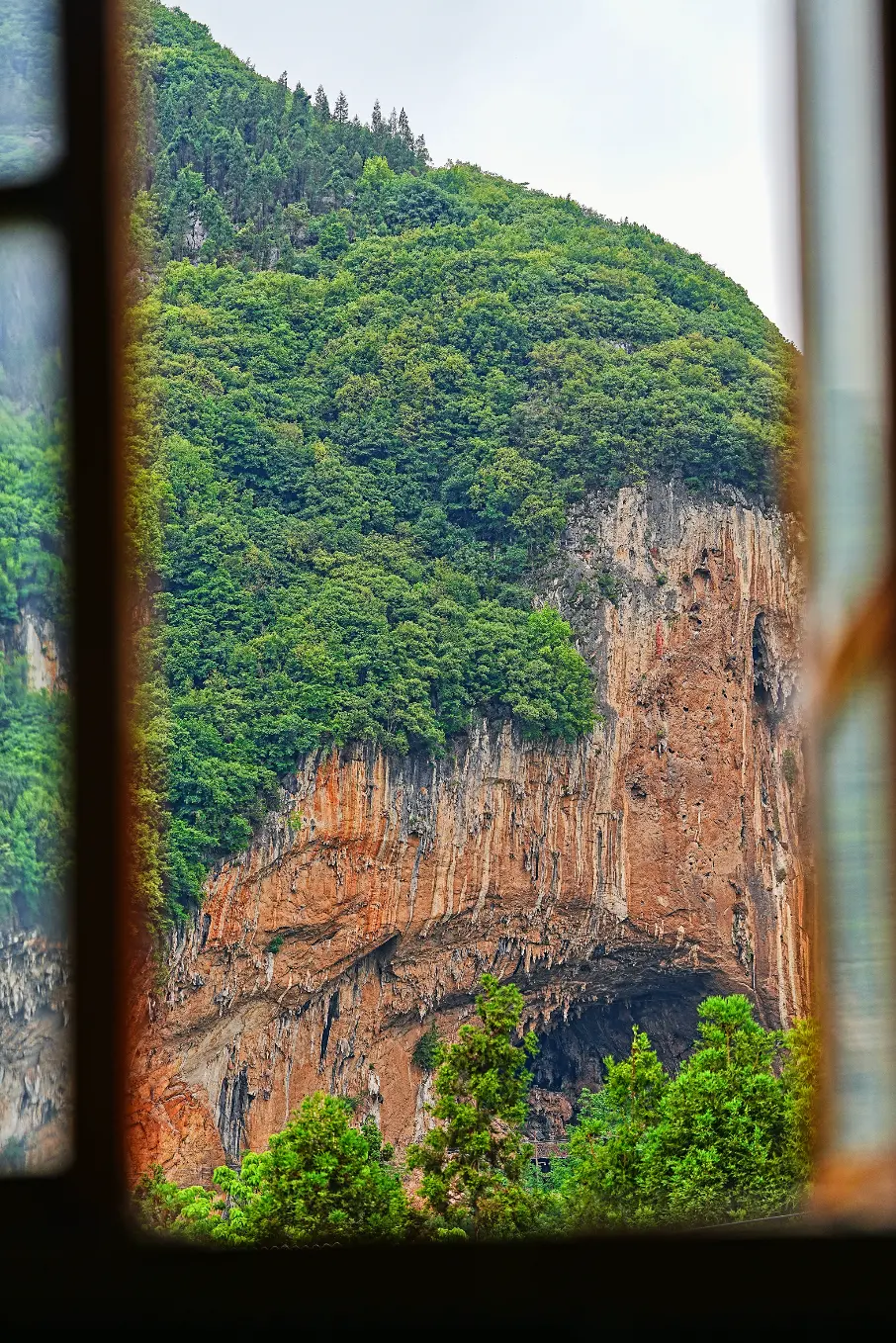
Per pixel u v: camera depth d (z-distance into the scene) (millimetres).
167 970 64562
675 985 74625
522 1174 43750
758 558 80125
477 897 71625
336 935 68750
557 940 72625
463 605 78000
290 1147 46656
